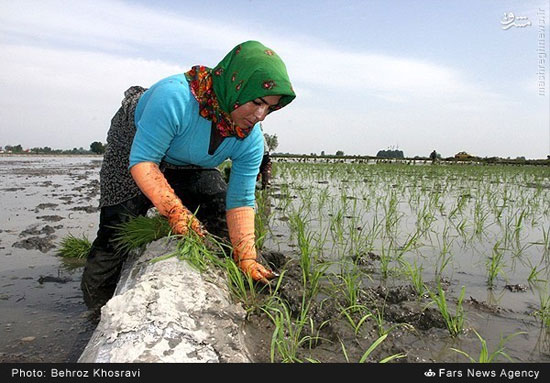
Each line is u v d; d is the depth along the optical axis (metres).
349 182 13.05
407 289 3.35
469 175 17.19
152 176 2.87
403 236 5.40
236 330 2.23
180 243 2.88
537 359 2.41
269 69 2.58
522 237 5.46
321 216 6.42
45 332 2.83
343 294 3.24
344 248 4.70
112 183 3.46
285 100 2.72
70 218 6.82
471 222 6.37
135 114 3.20
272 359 2.15
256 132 3.24
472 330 2.76
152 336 1.95
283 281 3.16
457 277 3.84
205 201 3.72
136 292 2.29
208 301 2.41
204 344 2.01
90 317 3.08
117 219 3.52
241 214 3.30
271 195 8.95
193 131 2.99
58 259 4.52
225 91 2.76
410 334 2.71
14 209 7.67
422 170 20.03
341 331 2.69
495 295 3.40
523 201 8.27
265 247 4.67
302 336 2.67
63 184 13.00
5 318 3.04
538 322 2.90
